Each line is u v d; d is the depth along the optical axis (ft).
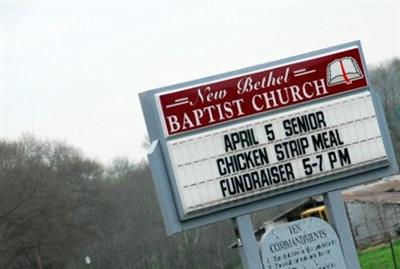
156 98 88.48
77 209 440.86
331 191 90.07
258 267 88.33
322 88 90.38
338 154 89.97
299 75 90.17
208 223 88.22
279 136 89.35
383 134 90.74
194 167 88.22
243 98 89.30
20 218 362.74
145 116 88.48
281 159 89.25
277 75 89.92
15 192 363.56
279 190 89.04
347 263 89.25
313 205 192.75
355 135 90.38
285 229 89.04
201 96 88.89
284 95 89.86
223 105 89.10
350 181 90.17
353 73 90.89
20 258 383.65
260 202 88.89
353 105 90.53
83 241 418.92
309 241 89.10
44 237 371.15
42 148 467.93
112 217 455.63
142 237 429.79
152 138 88.48
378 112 90.79
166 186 87.86
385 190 259.19
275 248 88.53
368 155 90.33
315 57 90.58
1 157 416.46
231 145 88.69
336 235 89.25
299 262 88.69
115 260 427.74
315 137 89.76
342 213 89.76
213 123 88.74
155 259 411.54
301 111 89.71
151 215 465.06
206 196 88.12
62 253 386.52
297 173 89.35
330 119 90.12
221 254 367.45
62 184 412.36
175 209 87.92
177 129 88.28
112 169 538.47
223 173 88.43
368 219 250.37
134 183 496.23
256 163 88.84
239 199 88.43
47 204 374.22
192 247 378.73
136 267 420.77
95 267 432.25
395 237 247.09
